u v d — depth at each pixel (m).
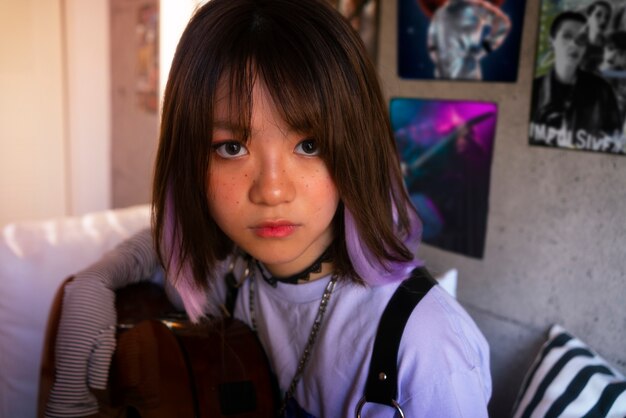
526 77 1.06
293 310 0.81
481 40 1.12
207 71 0.64
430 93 1.25
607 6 0.92
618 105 0.92
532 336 1.13
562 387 0.90
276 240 0.67
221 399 0.86
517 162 1.10
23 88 2.51
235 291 0.94
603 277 1.00
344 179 0.67
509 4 1.07
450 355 0.69
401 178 0.80
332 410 0.77
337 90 0.64
